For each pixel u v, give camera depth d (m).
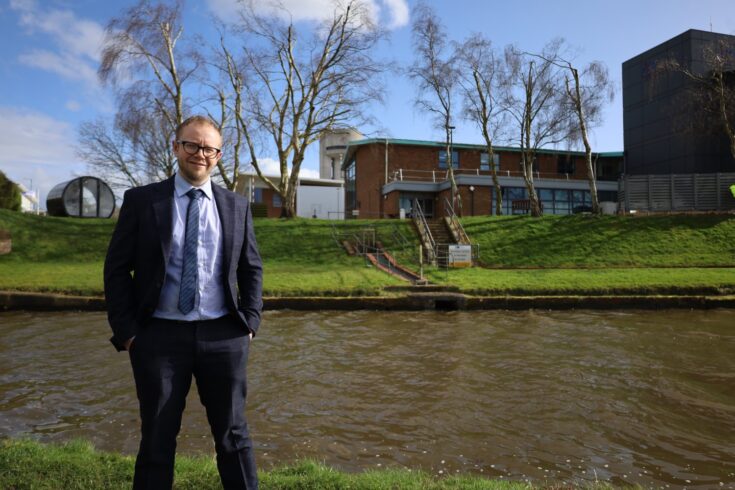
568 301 14.77
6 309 14.06
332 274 17.98
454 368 7.99
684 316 13.27
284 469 3.78
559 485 4.02
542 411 6.04
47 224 23.73
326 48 26.95
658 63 29.91
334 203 42.62
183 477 3.40
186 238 2.44
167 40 25.02
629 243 22.25
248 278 2.68
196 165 2.49
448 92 29.73
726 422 5.70
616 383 7.17
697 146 33.59
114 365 8.05
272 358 8.68
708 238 22.19
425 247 23.06
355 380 7.34
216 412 2.53
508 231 24.53
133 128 25.30
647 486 4.17
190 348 2.40
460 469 4.47
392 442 5.09
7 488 3.16
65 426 5.46
